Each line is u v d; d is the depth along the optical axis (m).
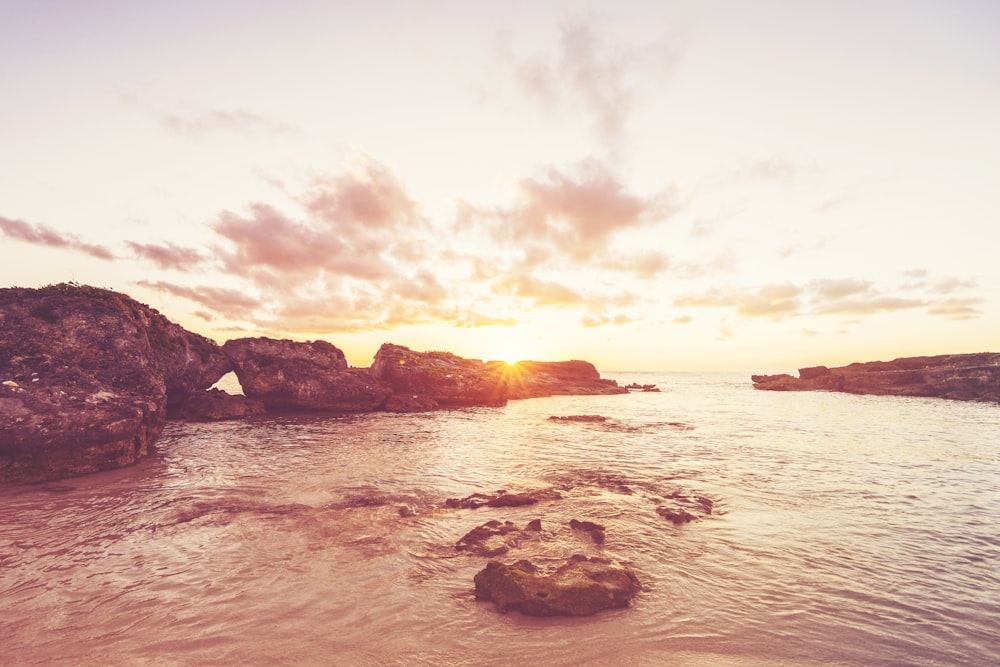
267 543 10.85
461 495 15.09
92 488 15.45
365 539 11.15
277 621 7.53
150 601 8.12
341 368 46.00
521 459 21.25
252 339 41.22
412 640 7.06
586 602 7.90
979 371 62.88
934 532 12.00
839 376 84.38
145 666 6.33
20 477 15.81
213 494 14.84
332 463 19.75
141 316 27.25
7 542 10.77
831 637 7.30
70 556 10.02
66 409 17.28
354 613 7.81
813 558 10.31
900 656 6.84
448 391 52.28
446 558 10.09
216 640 6.98
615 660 6.66
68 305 22.25
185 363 33.12
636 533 11.72
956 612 8.11
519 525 12.27
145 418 20.62
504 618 7.71
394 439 26.67
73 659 6.50
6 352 19.20
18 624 7.33
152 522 12.20
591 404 58.97
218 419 34.62
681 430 32.16
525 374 87.56
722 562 10.05
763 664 6.62
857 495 15.36
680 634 7.31
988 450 23.98
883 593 8.75
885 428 33.31
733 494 15.42
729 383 136.38
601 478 17.59
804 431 31.59
